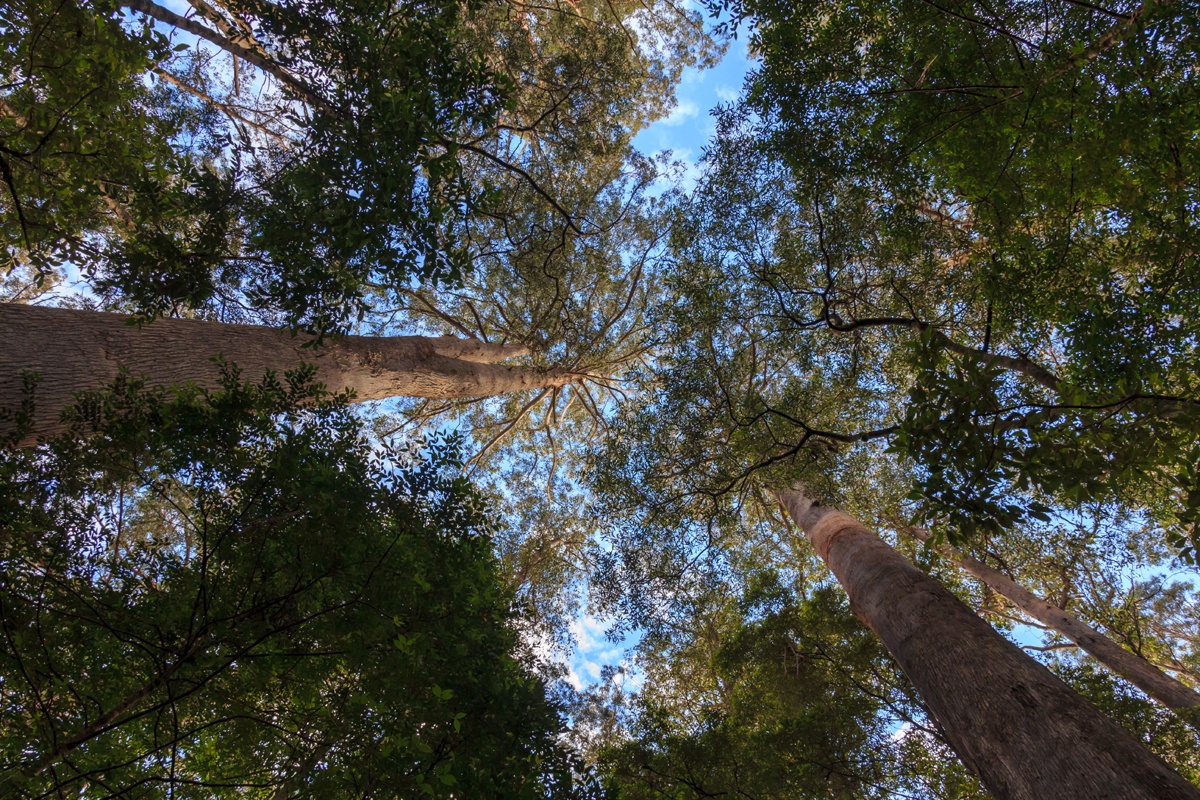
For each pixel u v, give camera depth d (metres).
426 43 4.12
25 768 2.57
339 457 3.86
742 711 8.19
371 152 3.81
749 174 6.62
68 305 8.16
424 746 3.05
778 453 6.82
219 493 3.59
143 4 5.15
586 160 10.17
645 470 7.16
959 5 5.18
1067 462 3.33
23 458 3.24
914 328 6.48
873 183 6.02
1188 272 4.52
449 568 3.90
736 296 6.84
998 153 5.31
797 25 5.93
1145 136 4.27
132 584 3.34
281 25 4.13
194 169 4.21
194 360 5.19
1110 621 9.56
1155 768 2.85
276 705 3.64
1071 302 5.18
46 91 3.99
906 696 7.72
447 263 4.24
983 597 11.03
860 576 5.57
